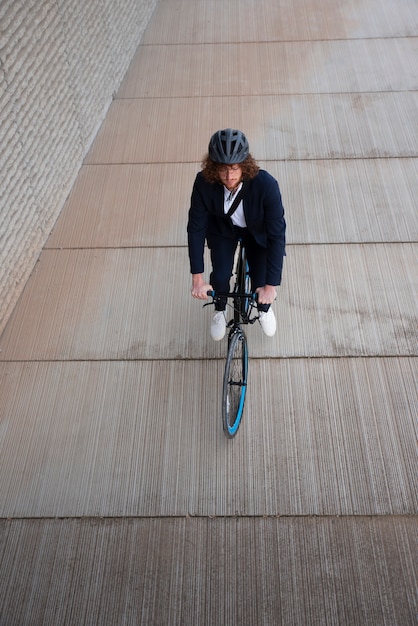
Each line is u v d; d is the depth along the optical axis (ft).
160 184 16.35
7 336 12.83
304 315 12.74
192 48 21.89
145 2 22.82
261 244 9.53
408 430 10.71
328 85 19.39
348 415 11.00
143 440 10.90
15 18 12.79
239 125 18.11
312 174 16.20
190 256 9.41
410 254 13.85
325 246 14.20
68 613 8.85
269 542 9.45
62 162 15.78
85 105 17.20
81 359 12.31
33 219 14.15
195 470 10.42
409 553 9.19
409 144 16.90
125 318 13.03
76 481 10.39
